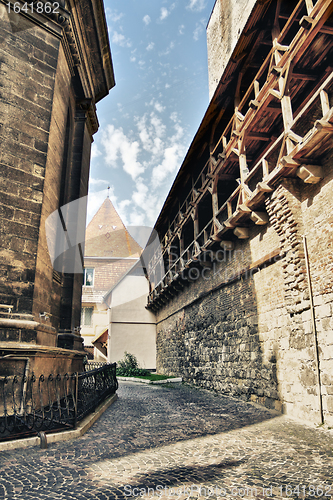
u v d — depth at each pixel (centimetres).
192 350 1373
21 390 489
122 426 546
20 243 562
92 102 1091
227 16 1370
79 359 866
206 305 1229
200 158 1209
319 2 533
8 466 332
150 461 369
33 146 612
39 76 652
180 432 516
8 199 559
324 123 502
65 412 547
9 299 532
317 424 562
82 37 886
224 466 356
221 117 1018
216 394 1020
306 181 608
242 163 823
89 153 1134
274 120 805
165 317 1911
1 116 573
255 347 837
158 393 1059
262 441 462
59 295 839
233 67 851
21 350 494
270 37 788
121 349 2088
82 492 280
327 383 555
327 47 605
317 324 592
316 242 606
